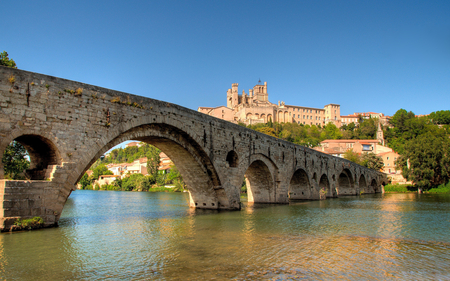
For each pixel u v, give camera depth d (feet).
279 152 182.70
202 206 150.41
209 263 60.80
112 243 77.00
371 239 83.71
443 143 352.28
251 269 57.36
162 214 133.80
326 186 250.78
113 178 523.29
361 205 183.83
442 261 63.62
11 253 64.80
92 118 87.20
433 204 194.59
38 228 77.46
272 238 83.56
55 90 80.38
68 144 82.02
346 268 58.59
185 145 119.85
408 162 360.89
